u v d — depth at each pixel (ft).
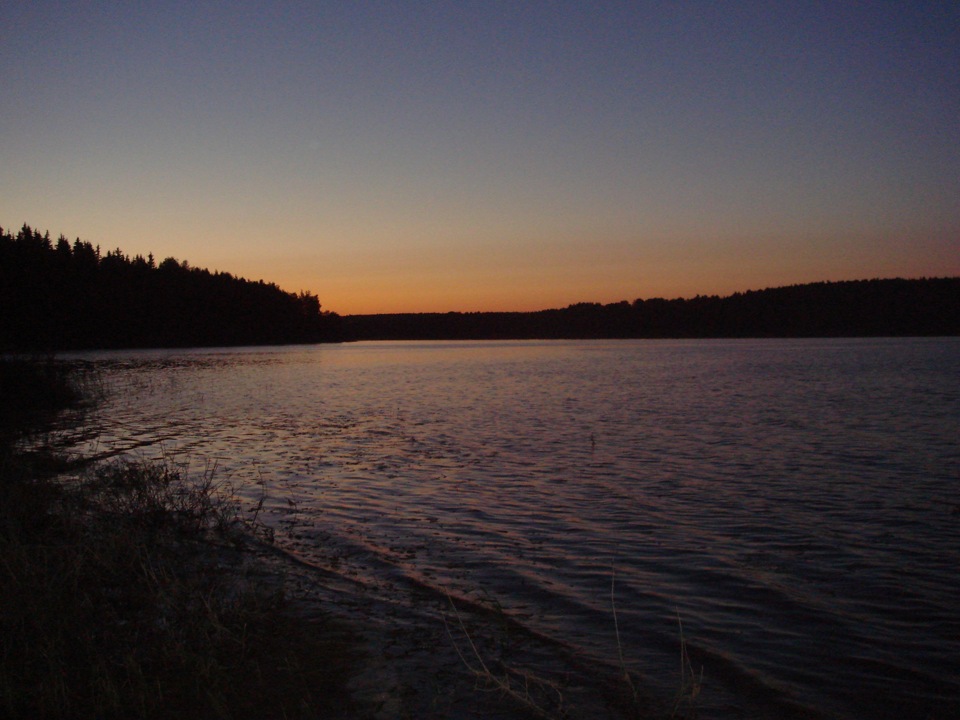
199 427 67.36
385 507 35.60
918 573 25.94
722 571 26.00
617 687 17.19
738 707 16.38
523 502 36.94
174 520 30.37
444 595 23.24
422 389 115.75
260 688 16.84
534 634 20.25
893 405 85.35
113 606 20.97
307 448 54.90
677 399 95.76
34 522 27.94
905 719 15.99
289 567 25.66
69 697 15.89
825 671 18.24
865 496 38.63
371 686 16.98
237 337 413.18
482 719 15.56
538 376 148.15
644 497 38.22
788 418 73.82
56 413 77.92
